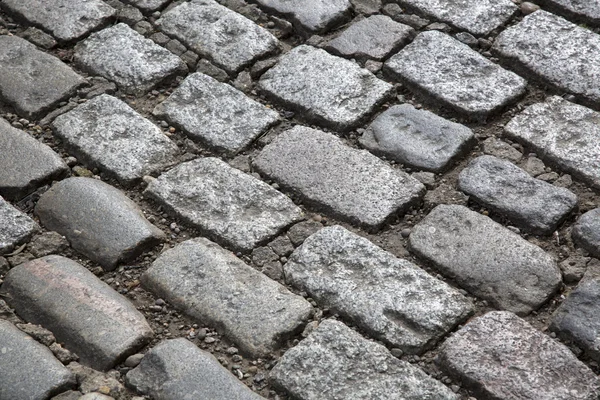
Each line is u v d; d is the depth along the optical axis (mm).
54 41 6316
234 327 4527
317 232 4977
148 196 5277
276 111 5781
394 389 4203
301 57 6082
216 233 5020
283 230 5051
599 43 5977
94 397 4215
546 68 5852
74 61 6184
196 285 4734
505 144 5453
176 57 6129
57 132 5660
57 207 5184
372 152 5488
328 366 4312
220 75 6004
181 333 4582
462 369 4277
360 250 4852
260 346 4441
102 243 4977
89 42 6277
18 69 6086
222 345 4504
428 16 6336
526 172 5270
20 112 5832
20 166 5418
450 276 4762
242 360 4434
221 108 5758
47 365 4320
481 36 6164
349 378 4262
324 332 4453
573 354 4328
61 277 4781
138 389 4301
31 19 6469
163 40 6305
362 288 4664
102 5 6555
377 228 5027
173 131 5684
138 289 4820
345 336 4430
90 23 6414
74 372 4352
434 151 5410
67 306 4629
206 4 6500
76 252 5004
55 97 5879
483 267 4754
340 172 5312
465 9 6324
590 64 5836
